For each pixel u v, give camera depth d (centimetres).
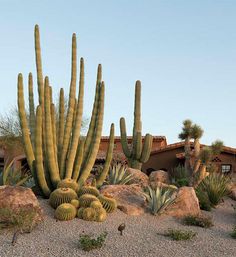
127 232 1054
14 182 1476
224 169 2552
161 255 905
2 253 848
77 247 911
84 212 1108
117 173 1583
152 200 1254
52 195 1173
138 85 1884
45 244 916
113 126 1468
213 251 963
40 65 1410
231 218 1355
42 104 1384
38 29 1418
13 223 991
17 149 2934
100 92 1430
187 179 1711
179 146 2709
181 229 1138
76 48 1430
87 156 1432
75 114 1435
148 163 2764
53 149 1334
